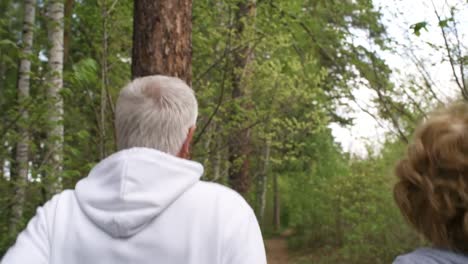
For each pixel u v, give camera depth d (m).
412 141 1.18
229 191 1.45
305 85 7.38
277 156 9.09
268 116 7.36
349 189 11.61
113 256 1.35
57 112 5.41
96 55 6.55
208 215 1.37
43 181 5.29
